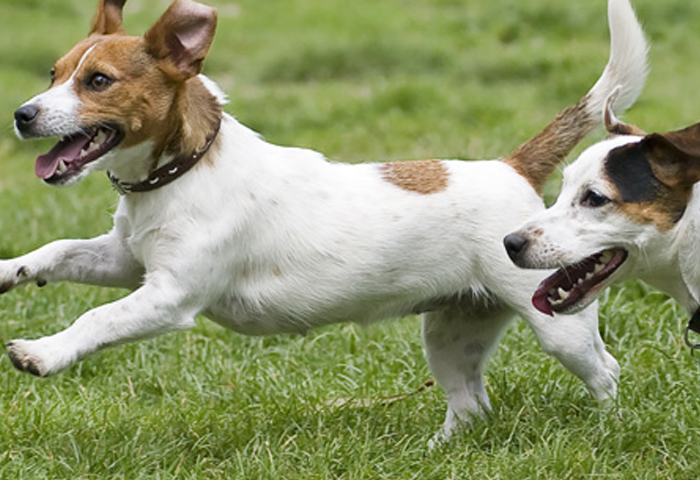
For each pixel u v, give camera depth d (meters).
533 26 30.27
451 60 27.77
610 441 10.21
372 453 10.20
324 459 9.95
